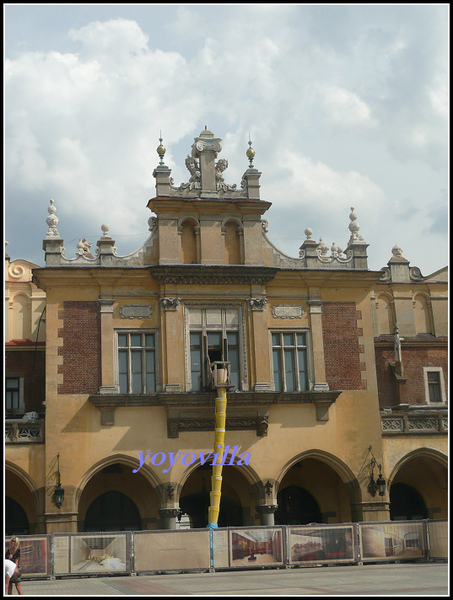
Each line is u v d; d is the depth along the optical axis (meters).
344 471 38.25
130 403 36.44
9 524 39.34
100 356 36.91
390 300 48.00
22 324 43.91
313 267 39.91
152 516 39.47
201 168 39.66
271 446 37.62
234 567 29.11
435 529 31.70
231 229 39.47
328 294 39.97
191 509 43.38
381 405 45.84
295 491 42.12
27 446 35.75
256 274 38.56
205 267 37.88
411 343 46.94
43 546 28.22
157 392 36.81
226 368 36.19
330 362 39.22
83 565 28.33
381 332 47.38
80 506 38.88
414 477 43.66
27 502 38.97
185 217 38.78
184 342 37.56
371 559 30.72
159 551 28.84
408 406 44.81
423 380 46.75
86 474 35.69
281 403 38.12
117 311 37.56
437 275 49.06
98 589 22.80
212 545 29.16
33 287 44.38
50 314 36.97
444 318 48.44
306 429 38.22
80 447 35.84
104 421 36.22
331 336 39.50
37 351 43.16
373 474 38.31
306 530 30.12
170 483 36.22
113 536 28.70
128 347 37.34
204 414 36.94
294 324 39.28
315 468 41.72
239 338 38.25
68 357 36.69
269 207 39.56
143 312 37.78
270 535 29.70
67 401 36.22
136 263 38.19
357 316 40.03
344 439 38.50
